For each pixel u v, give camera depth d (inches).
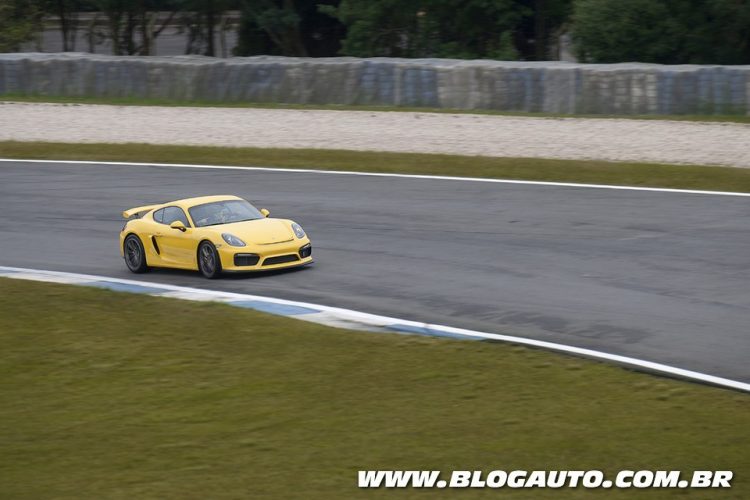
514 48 6215.6
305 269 2390.5
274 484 1268.5
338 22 7121.1
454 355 1726.1
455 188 3260.3
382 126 4352.9
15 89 5393.7
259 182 3474.4
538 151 3764.8
